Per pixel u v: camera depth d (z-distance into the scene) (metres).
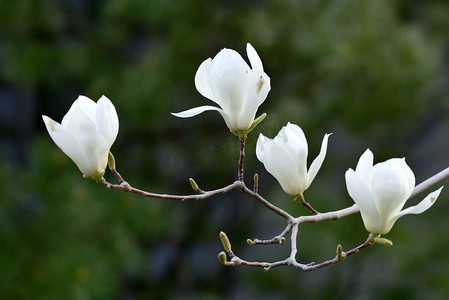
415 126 4.12
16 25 4.02
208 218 4.61
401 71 3.66
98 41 4.25
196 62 4.09
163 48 4.02
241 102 1.85
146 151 4.18
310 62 4.02
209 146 4.08
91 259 3.30
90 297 3.20
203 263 4.82
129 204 3.59
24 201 3.75
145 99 3.82
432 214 4.14
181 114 1.84
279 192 4.14
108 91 3.89
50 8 4.07
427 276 3.92
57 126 1.84
